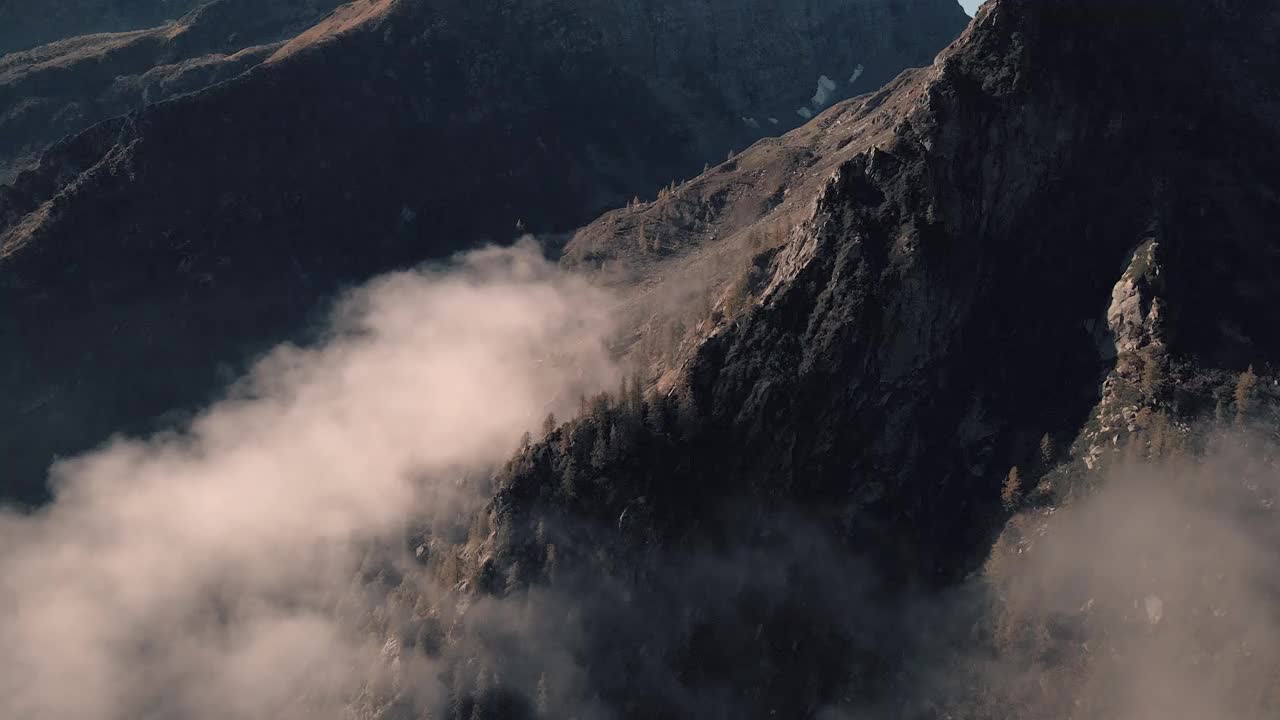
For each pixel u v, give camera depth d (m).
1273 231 167.75
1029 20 181.50
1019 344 166.62
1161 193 170.38
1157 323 152.00
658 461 157.88
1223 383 145.00
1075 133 175.50
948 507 158.75
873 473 159.50
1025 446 156.75
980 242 171.00
